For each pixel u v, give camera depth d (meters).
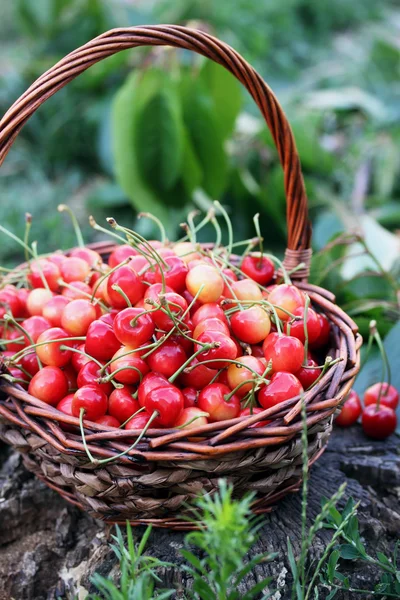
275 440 0.52
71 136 1.57
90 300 0.61
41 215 1.33
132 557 0.51
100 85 1.61
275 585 0.57
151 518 0.56
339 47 2.26
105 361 0.58
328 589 0.58
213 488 0.54
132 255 0.64
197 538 0.46
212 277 0.59
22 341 0.61
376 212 1.24
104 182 1.55
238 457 0.52
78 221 1.33
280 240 1.19
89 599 0.56
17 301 0.64
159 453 0.51
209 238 1.16
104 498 0.55
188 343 0.58
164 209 1.16
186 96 1.10
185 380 0.58
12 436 0.57
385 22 2.45
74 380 0.60
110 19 1.72
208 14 1.87
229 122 1.17
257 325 0.59
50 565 0.61
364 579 0.58
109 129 1.47
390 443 0.68
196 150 1.14
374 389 0.70
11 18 2.48
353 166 1.37
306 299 0.57
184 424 0.53
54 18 1.71
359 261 0.97
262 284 0.66
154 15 1.87
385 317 0.87
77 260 0.66
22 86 1.71
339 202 1.19
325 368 0.55
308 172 1.35
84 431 0.53
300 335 0.60
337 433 0.70
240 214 1.19
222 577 0.47
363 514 0.62
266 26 2.14
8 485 0.64
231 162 1.21
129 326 0.55
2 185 1.47
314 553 0.58
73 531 0.62
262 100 0.60
